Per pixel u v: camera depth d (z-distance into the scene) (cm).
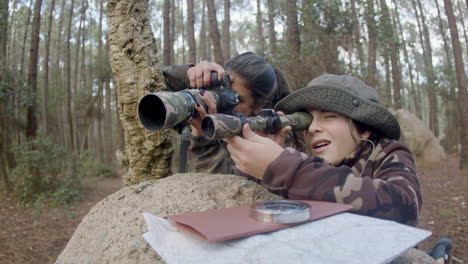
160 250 66
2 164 735
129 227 98
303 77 509
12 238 484
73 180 747
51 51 2188
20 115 812
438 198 562
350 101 110
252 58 135
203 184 111
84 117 1403
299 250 60
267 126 103
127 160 184
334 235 66
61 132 1789
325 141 114
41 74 2102
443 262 147
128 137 174
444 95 1491
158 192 111
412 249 83
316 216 73
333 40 561
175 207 101
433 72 1580
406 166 102
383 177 101
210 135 84
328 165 89
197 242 65
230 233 63
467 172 748
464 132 802
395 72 1147
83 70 1631
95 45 2222
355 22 591
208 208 98
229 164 162
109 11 175
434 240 383
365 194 84
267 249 61
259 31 1414
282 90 167
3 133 760
